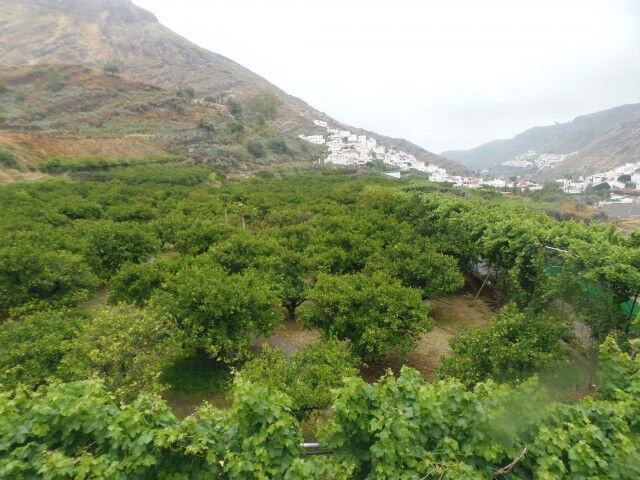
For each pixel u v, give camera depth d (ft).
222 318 36.94
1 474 13.05
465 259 62.23
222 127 277.85
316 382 28.25
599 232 43.37
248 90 590.14
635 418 17.57
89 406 15.34
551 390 27.20
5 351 27.48
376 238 68.74
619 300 33.76
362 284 43.32
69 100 271.90
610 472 14.62
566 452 15.71
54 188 122.62
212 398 35.01
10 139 173.27
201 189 136.46
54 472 13.23
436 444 16.17
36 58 518.78
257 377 27.73
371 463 15.94
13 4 592.60
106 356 27.07
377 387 17.17
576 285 37.60
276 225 80.43
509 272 47.50
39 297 45.19
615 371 20.88
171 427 15.52
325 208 96.78
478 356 31.01
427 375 40.55
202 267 46.14
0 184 127.03
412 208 86.69
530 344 30.42
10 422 14.71
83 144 202.08
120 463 14.16
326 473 14.85
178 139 245.24
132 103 280.92
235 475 14.35
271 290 45.88
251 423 15.88
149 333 31.01
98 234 60.80
